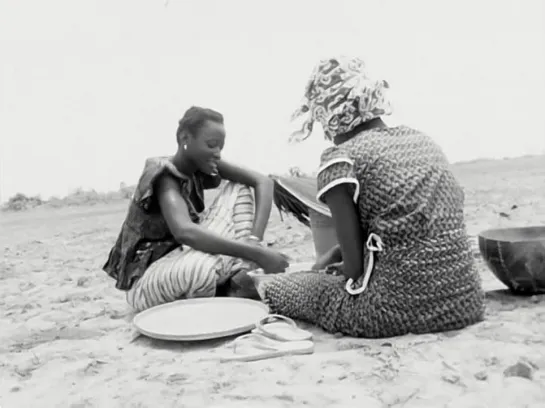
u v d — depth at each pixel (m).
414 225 2.81
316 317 3.15
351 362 2.64
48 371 2.88
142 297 3.71
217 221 3.82
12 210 12.67
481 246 3.56
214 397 2.39
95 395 2.52
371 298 2.89
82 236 8.33
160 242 3.80
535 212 6.77
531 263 3.36
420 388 2.34
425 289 2.85
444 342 2.78
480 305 3.01
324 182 2.82
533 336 2.79
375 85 2.93
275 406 2.27
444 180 2.89
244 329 3.11
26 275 5.63
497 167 12.47
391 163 2.81
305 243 6.19
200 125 3.62
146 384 2.59
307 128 3.09
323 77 2.95
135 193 3.71
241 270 3.68
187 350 3.04
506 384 2.32
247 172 3.93
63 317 3.88
